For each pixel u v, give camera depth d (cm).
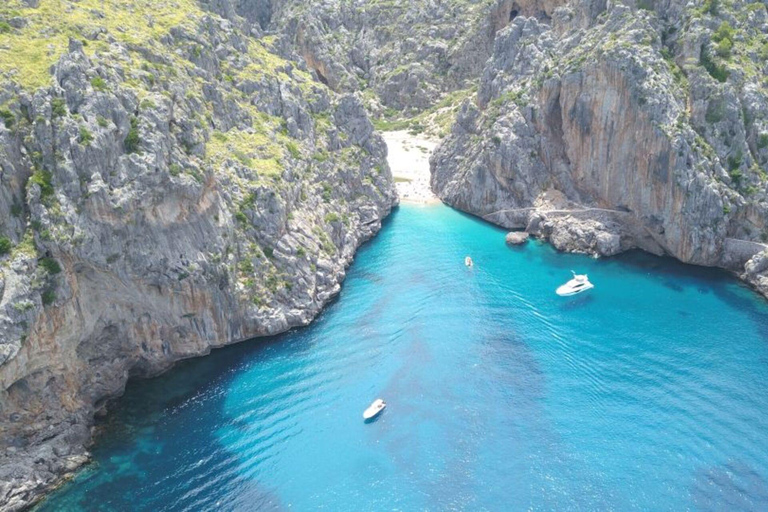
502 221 11206
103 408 6812
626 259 9881
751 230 9250
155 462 6141
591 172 10475
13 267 5816
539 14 16075
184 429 6556
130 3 9588
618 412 6656
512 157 11081
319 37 18300
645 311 8425
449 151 12738
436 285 9212
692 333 7912
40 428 6094
